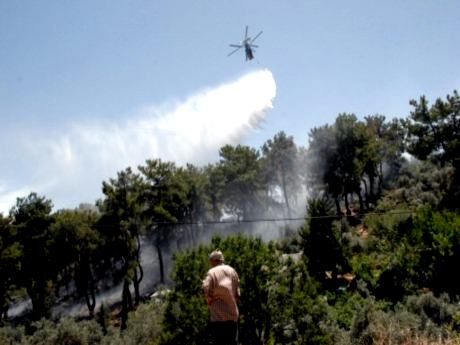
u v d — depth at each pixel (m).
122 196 63.75
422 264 38.09
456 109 56.78
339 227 48.91
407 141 60.50
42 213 65.44
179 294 19.69
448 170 66.62
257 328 19.50
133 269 61.47
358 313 21.48
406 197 72.12
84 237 62.72
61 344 23.91
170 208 72.44
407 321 19.97
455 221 38.78
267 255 20.47
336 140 81.12
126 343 22.95
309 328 19.62
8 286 54.75
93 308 61.88
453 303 28.16
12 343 25.52
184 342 18.33
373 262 42.78
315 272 42.72
